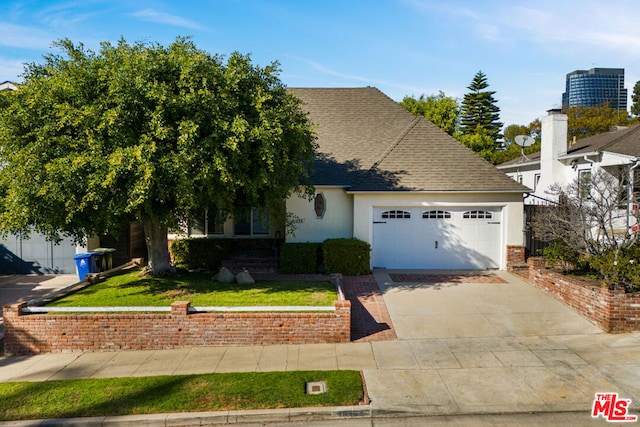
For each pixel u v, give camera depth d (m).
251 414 6.30
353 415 6.35
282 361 8.07
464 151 15.88
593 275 10.81
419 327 9.70
